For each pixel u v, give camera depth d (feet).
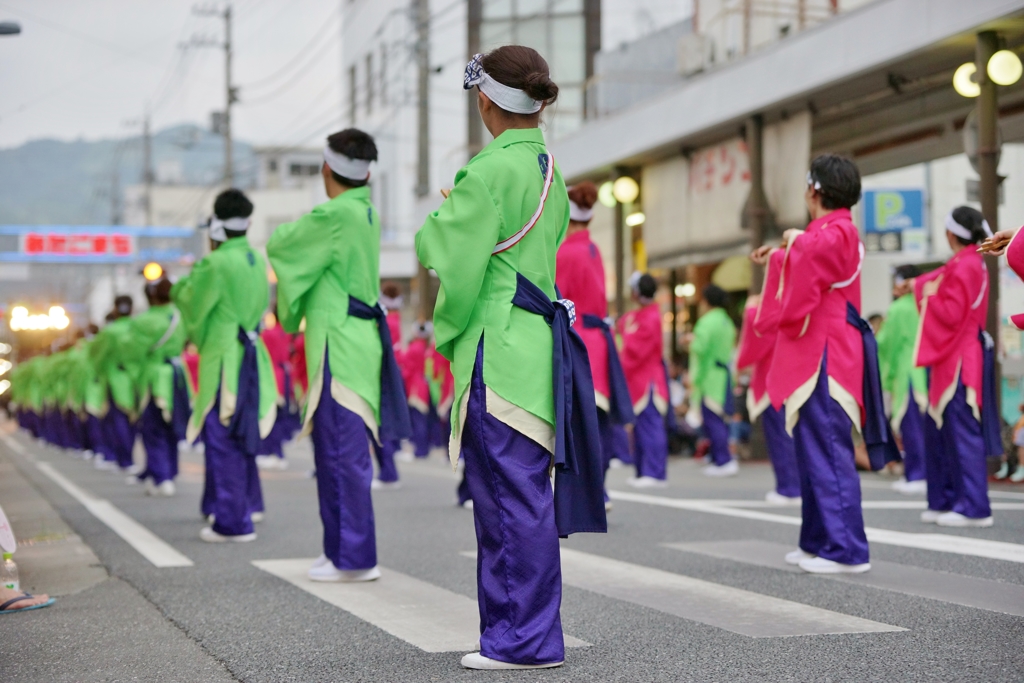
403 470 43.93
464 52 96.63
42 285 286.87
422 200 82.07
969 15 32.99
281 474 43.68
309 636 13.46
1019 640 12.56
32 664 12.20
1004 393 40.65
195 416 22.81
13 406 136.77
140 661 12.28
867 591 15.74
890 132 44.55
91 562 19.70
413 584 17.17
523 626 11.43
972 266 22.36
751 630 13.29
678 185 51.65
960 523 22.57
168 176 208.33
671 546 20.68
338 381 17.40
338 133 17.93
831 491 17.48
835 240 17.31
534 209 11.67
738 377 48.14
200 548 21.63
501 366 11.47
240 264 22.75
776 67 41.83
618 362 24.67
